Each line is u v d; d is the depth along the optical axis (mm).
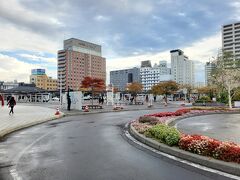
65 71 102062
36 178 5949
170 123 17281
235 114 26078
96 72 115438
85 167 6816
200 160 7031
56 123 18312
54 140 11062
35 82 126938
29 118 20797
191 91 84562
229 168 6207
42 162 7379
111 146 9633
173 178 5809
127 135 12367
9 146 9805
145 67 150625
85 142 10516
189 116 23000
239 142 9844
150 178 5848
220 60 36875
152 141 9680
